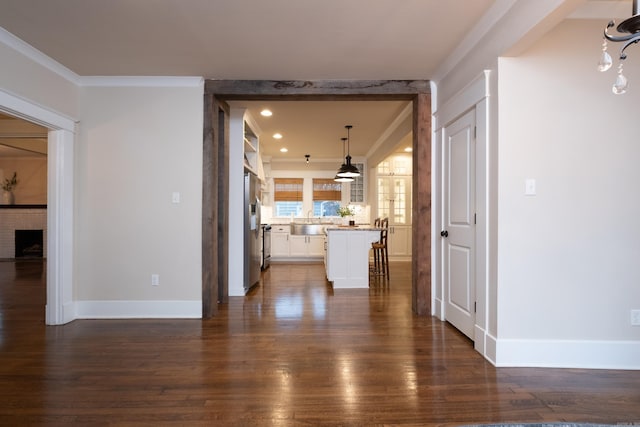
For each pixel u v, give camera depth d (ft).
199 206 11.97
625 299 7.93
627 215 7.95
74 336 10.00
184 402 6.42
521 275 8.02
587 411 6.13
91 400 6.49
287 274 21.35
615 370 7.80
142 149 11.94
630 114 7.97
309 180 28.94
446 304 11.32
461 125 10.07
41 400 6.48
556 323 8.00
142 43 9.50
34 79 9.95
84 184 11.90
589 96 8.00
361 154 27.45
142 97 11.94
